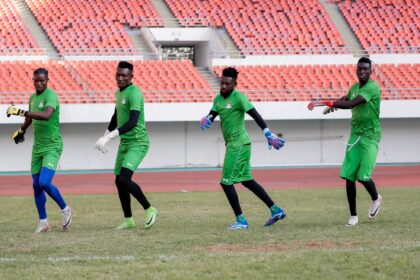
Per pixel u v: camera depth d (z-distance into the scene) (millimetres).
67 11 81625
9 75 70688
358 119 24688
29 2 81688
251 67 77562
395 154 74438
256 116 24266
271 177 57250
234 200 24281
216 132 70875
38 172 24484
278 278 15242
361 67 24406
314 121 72750
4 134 66875
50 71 72375
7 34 76812
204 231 23281
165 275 15477
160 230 23828
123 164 24234
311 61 79750
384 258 17000
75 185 51094
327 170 64250
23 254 18672
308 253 17844
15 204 36219
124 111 24453
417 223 24656
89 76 72375
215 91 72125
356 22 87125
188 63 76812
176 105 68125
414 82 77938
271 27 84750
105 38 79250
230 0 87000
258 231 23031
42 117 23375
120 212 31812
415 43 85125
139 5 84375
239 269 16047
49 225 24906
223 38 81500
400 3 90438
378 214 28375
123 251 19016
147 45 80500
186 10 84750
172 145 70250
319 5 88812
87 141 68438
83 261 17250
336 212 30297
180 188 48250
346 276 15398
